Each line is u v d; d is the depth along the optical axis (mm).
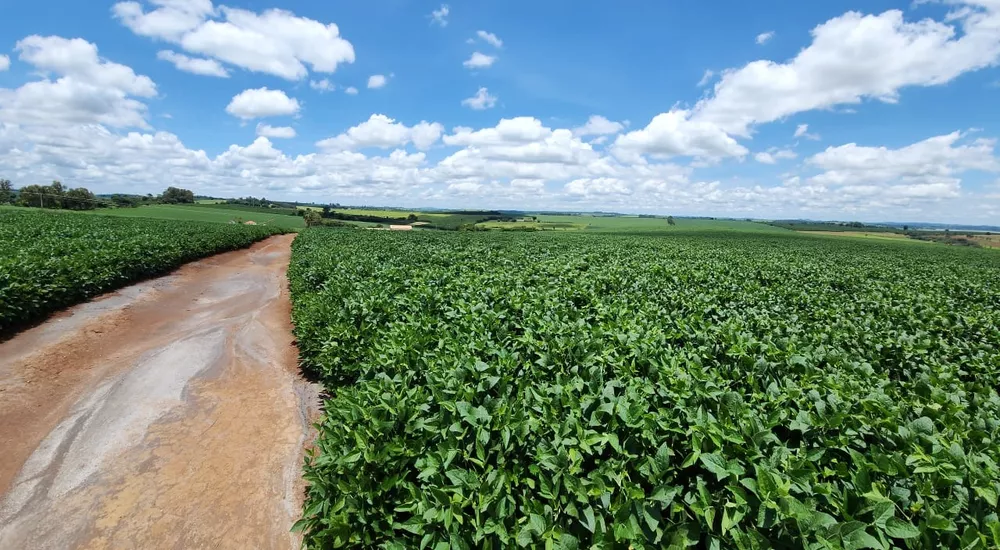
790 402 4465
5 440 6582
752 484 3104
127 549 4793
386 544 3855
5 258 13141
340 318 8875
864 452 3779
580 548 3373
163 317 13867
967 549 2775
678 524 3227
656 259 21156
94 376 9039
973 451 3758
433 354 5918
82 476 5891
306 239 35125
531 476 3904
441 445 4039
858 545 2721
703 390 4496
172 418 7469
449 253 20734
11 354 9625
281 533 5145
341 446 4551
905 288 14047
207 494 5676
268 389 8773
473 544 3580
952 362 6492
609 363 5406
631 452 3809
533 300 8758
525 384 4996
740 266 17734
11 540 4809
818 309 9367
